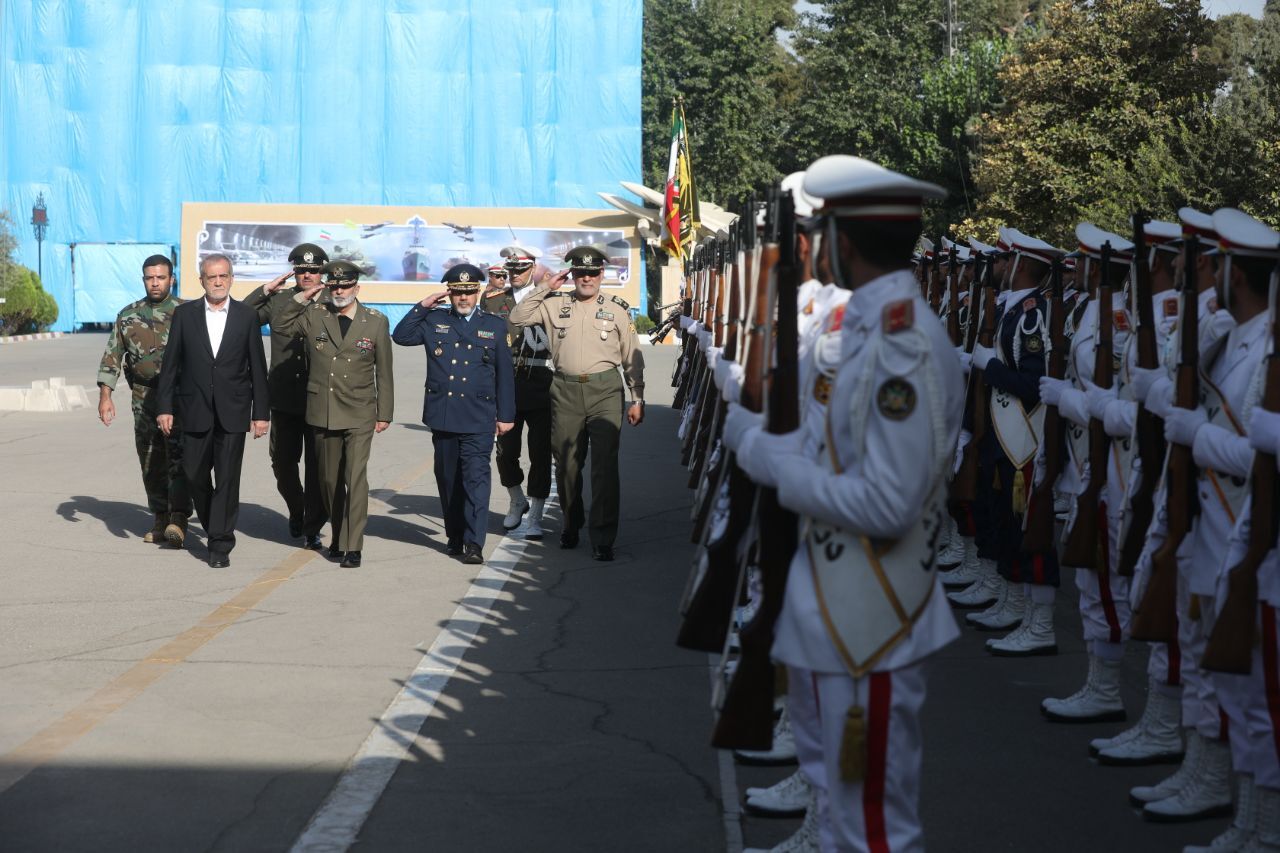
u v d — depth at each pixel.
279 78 52.22
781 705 6.15
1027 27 44.50
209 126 52.34
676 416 22.72
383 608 9.09
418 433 19.77
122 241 52.91
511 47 52.06
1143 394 5.72
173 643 8.11
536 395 11.66
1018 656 8.16
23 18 52.31
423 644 8.16
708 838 5.29
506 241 49.22
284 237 49.34
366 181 52.31
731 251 5.82
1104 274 6.69
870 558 3.78
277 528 12.20
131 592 9.49
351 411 10.44
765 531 4.02
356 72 52.06
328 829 5.32
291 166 52.34
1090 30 30.78
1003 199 30.88
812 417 4.11
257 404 10.52
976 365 8.48
